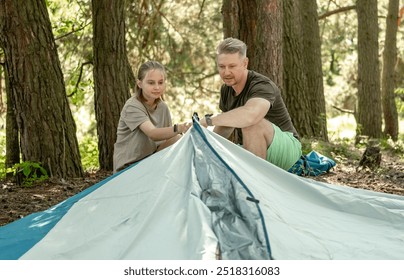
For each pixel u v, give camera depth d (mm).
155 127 6238
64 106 8969
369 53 17719
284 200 4672
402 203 5082
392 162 12555
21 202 7559
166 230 4145
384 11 23953
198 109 18375
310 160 9820
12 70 8727
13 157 10461
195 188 4371
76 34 13680
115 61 10156
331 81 28312
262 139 5762
